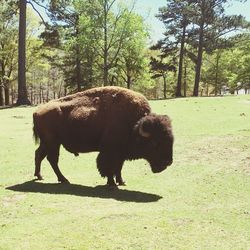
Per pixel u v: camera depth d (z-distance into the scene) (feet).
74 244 21.89
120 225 24.00
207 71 225.97
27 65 159.33
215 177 34.58
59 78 239.71
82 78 151.33
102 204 28.14
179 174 36.22
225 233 23.18
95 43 131.44
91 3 127.95
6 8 112.06
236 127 55.11
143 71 171.22
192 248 21.40
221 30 155.74
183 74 230.27
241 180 33.45
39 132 34.83
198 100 93.50
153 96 252.42
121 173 37.37
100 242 22.04
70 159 42.55
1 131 58.70
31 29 154.40
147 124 31.19
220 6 151.84
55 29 123.65
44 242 22.20
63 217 25.46
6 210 27.32
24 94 103.09
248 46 195.62
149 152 31.81
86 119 33.35
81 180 35.42
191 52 175.63
